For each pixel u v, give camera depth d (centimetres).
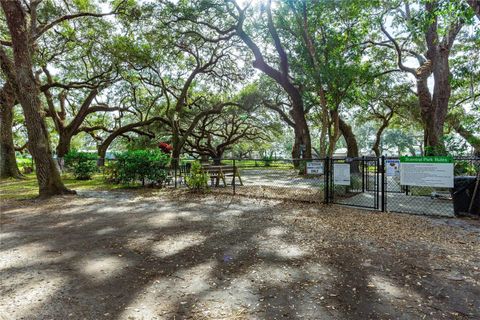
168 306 298
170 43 2031
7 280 360
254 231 581
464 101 2336
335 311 288
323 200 913
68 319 274
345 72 1327
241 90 3142
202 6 1750
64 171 1884
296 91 2072
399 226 614
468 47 1636
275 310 289
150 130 3250
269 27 1814
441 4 771
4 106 1852
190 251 465
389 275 373
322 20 1463
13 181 1730
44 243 510
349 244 496
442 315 282
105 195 1071
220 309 291
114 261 423
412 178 718
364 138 6888
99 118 3647
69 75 2627
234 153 6169
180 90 3075
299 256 441
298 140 2662
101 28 2050
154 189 1223
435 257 436
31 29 1364
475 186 687
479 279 361
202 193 1092
